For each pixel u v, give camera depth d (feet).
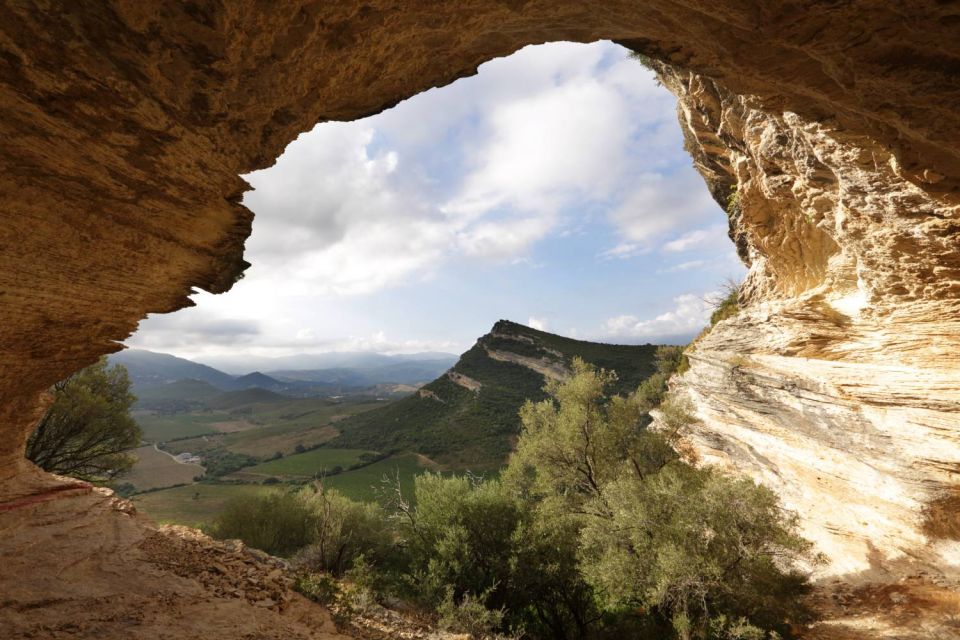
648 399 100.12
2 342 21.94
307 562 47.91
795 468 56.59
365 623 28.84
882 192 38.04
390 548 60.54
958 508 40.88
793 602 36.19
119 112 11.96
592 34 19.84
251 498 66.80
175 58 11.15
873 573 43.83
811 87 18.33
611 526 42.52
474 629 35.65
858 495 48.49
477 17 16.52
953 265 38.88
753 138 55.21
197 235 19.72
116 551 27.45
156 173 14.87
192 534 34.35
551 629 49.39
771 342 65.16
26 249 15.60
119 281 20.43
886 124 20.44
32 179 13.23
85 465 67.31
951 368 43.60
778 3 13.51
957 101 15.26
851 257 55.57
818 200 51.57
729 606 35.83
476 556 52.44
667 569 35.42
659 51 20.54
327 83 16.29
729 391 69.00
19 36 9.18
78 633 17.72
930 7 12.10
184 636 19.19
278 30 12.12
